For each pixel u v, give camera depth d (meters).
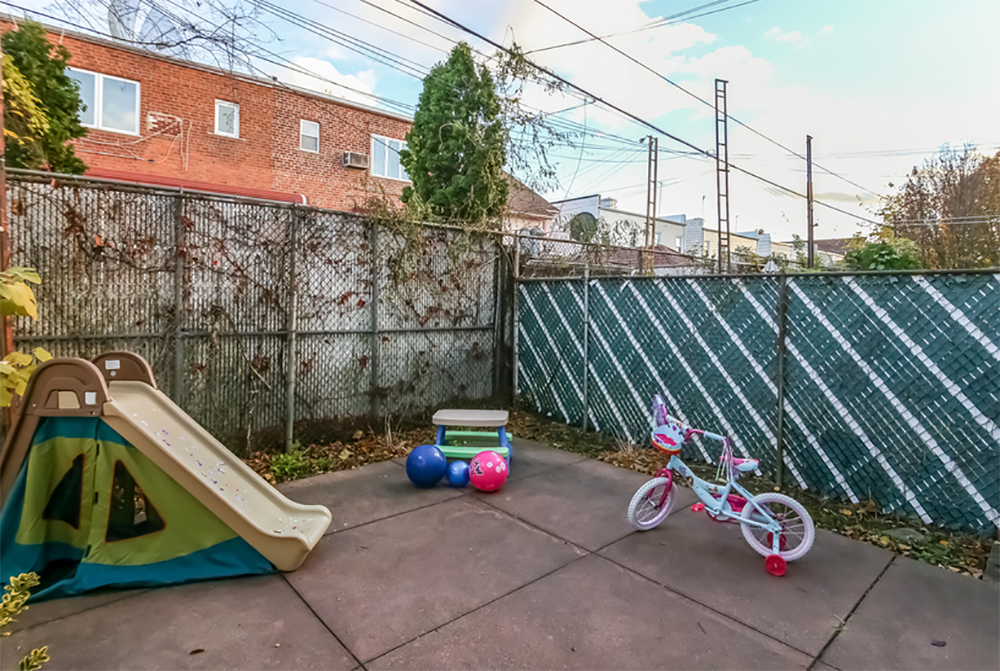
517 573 2.93
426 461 4.18
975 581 2.94
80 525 2.72
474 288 6.52
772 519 3.10
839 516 3.87
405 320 5.80
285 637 2.31
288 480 4.39
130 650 2.19
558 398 6.43
